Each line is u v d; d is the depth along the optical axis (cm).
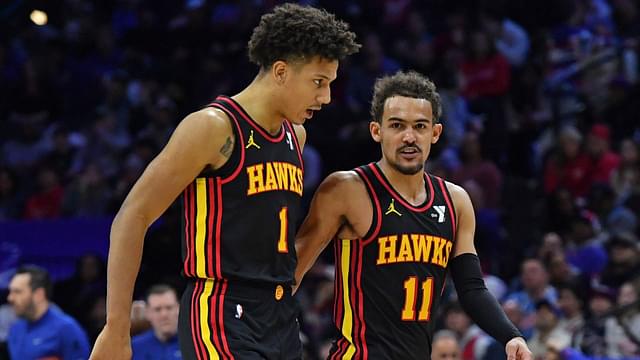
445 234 1242
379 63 3753
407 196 1240
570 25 4003
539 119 3616
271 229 1121
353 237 1234
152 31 4134
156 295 1934
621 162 3256
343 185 1235
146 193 1080
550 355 2067
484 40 3650
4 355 2484
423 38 4053
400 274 1219
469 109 3638
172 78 3909
